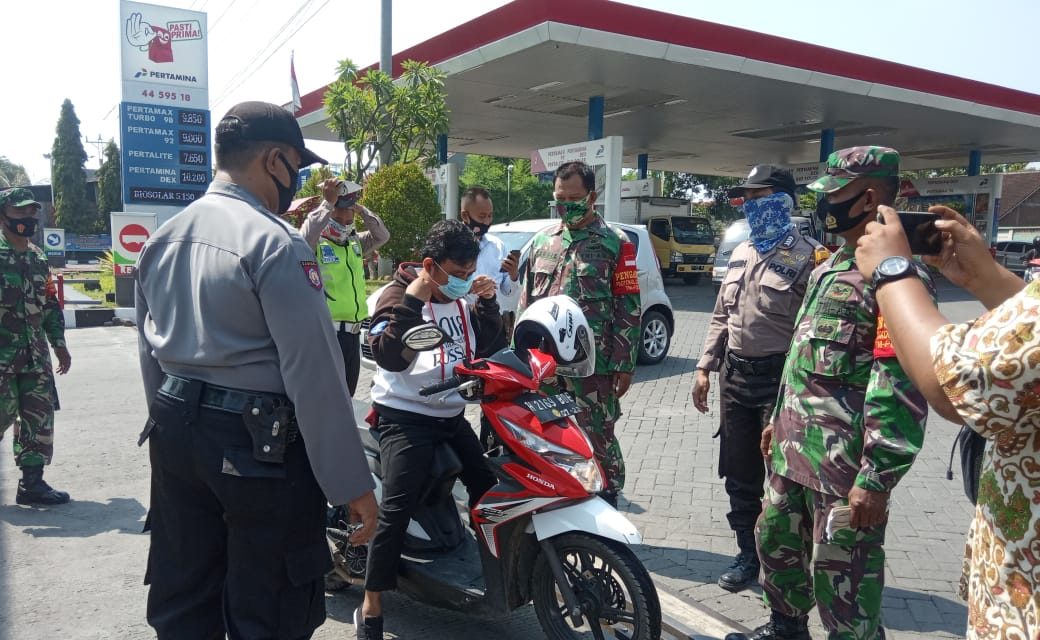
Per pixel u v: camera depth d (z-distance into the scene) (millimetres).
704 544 4488
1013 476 1392
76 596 3912
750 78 16375
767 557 3025
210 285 2180
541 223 9891
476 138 26922
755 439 3904
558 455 2975
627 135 25438
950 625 3531
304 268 2195
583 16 13586
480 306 3523
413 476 3262
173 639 2354
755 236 3879
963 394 1332
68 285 25422
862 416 2615
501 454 3252
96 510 5141
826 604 2689
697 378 4172
